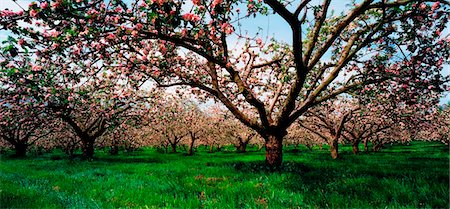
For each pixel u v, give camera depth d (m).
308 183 9.32
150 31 9.42
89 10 8.61
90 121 32.41
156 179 11.79
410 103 13.48
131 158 32.22
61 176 14.02
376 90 15.94
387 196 7.19
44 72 10.63
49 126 31.88
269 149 14.04
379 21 11.80
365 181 9.32
